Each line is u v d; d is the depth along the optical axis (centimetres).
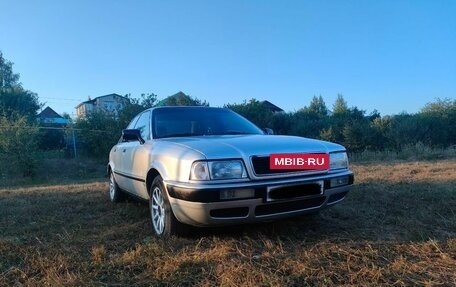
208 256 341
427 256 340
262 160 366
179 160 378
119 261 340
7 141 1587
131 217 524
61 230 464
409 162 1294
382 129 2117
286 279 293
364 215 492
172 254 353
